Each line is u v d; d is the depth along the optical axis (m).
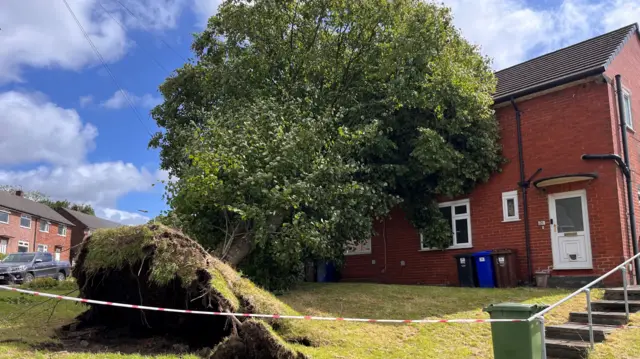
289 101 13.00
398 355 7.62
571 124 13.74
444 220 15.66
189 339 8.47
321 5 14.64
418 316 9.96
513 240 14.44
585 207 13.20
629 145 14.02
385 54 14.48
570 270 13.19
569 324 8.91
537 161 14.25
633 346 7.62
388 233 17.39
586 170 13.30
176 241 8.13
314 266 17.48
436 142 13.59
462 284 14.33
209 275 7.79
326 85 14.81
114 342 8.20
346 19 14.69
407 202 16.12
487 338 8.48
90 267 8.38
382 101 14.02
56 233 55.34
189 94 17.61
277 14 14.78
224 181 11.37
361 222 12.62
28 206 51.94
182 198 11.34
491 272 13.72
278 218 11.67
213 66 16.03
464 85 13.78
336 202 12.16
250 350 6.70
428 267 16.17
